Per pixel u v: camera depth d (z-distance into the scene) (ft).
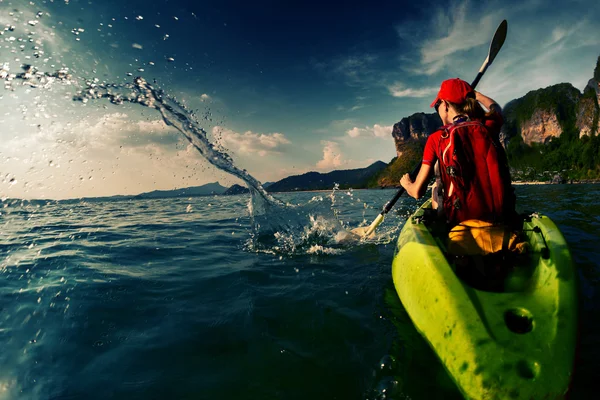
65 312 6.90
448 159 5.65
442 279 5.17
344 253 11.68
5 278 9.05
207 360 5.13
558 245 5.52
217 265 10.49
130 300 7.55
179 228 18.25
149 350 5.46
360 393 4.20
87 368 4.98
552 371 3.62
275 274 9.42
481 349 3.98
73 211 29.12
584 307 6.27
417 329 5.56
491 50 9.98
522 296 4.74
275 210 17.66
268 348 5.40
